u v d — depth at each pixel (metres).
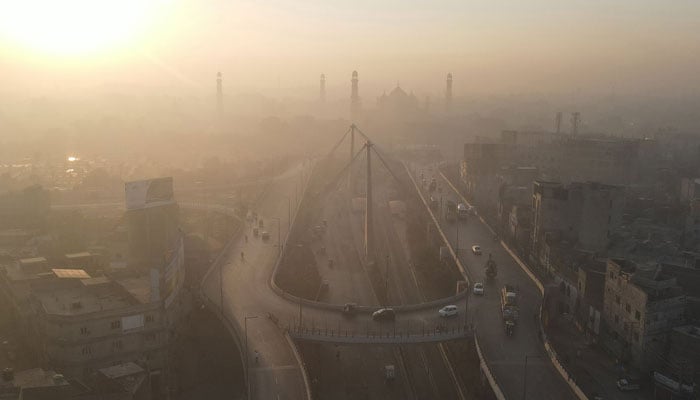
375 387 152.25
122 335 139.12
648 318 133.88
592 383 128.00
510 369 131.50
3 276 170.00
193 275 199.50
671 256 195.00
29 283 156.50
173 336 151.25
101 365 136.62
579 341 151.25
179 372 150.00
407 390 151.12
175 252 163.38
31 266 170.50
